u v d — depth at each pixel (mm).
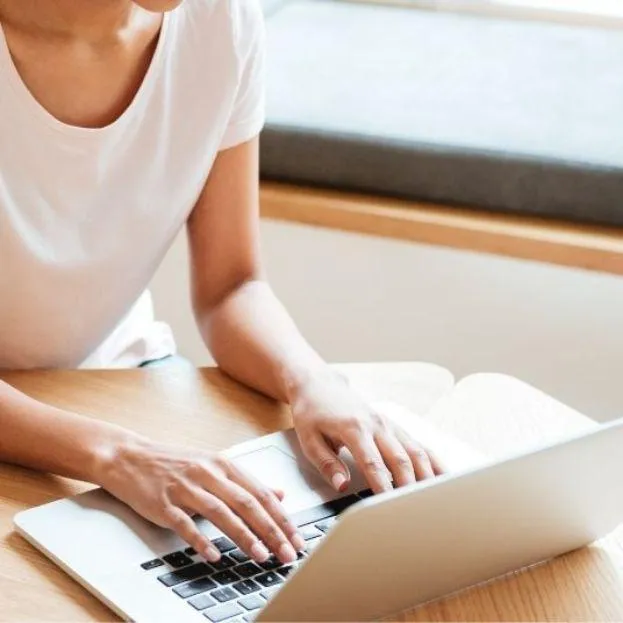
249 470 1604
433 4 3656
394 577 1207
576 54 3354
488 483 1177
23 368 2008
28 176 1852
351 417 1671
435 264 3016
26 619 1302
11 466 1608
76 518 1468
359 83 3172
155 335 2377
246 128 2074
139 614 1293
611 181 2842
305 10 3590
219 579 1363
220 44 1965
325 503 1548
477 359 3100
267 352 1869
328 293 3129
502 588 1355
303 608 1164
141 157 1948
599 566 1420
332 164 3010
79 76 1831
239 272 2105
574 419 1802
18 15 1764
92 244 1958
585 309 2955
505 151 2898
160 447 1565
